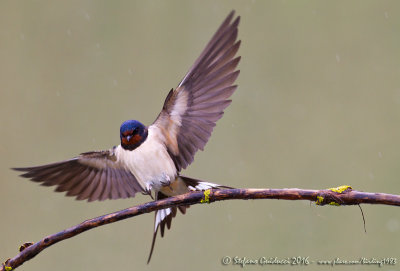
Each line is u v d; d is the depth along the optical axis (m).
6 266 6.67
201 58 7.77
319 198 6.26
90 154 8.34
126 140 7.97
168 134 8.08
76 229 6.65
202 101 7.84
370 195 6.18
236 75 7.62
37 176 8.20
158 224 8.21
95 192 8.42
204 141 7.86
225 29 7.63
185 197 6.68
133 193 8.37
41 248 6.66
